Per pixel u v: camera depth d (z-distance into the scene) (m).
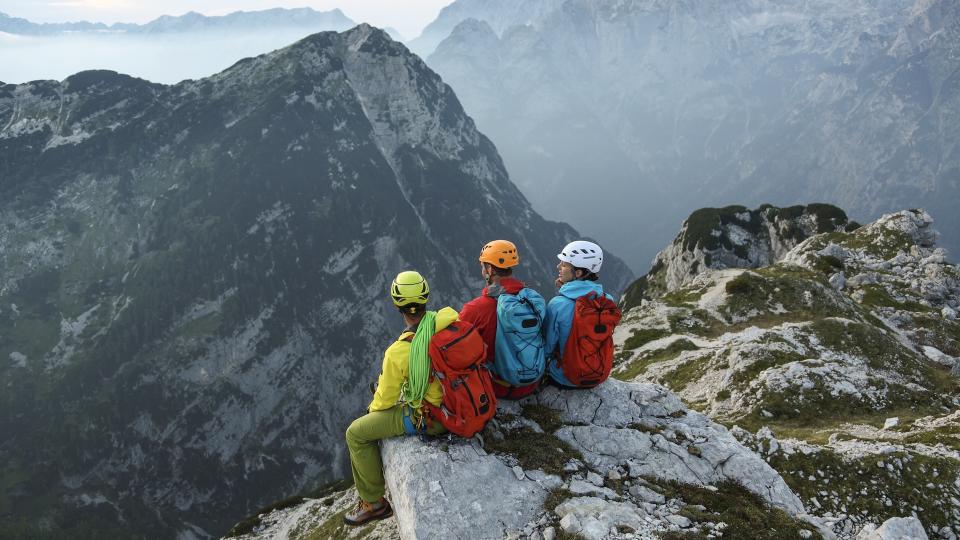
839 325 31.92
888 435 19.11
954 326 47.47
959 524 12.63
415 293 6.98
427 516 6.77
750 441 14.80
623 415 8.90
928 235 67.75
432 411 7.21
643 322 47.97
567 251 8.33
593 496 7.45
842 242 69.12
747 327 44.44
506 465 7.66
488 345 7.82
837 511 12.99
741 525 7.27
